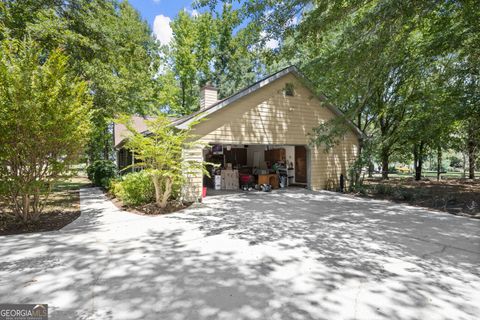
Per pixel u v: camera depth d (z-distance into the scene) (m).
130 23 15.45
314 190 11.84
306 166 12.49
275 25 6.17
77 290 2.95
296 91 11.37
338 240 4.82
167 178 7.44
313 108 11.88
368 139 12.80
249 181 12.39
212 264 3.71
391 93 13.03
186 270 3.50
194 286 3.06
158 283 3.13
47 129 5.41
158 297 2.82
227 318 2.46
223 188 12.48
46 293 2.88
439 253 4.18
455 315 2.53
